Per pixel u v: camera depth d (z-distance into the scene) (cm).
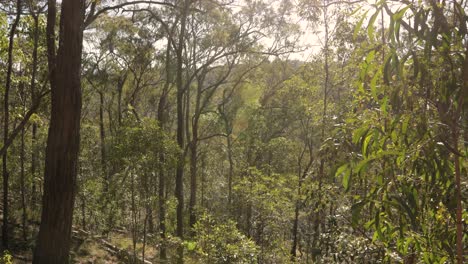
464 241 285
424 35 231
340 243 435
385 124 255
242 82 2444
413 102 244
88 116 3159
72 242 1580
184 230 2120
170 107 3169
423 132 238
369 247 410
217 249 955
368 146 255
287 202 1180
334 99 1249
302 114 2102
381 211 268
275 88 2475
